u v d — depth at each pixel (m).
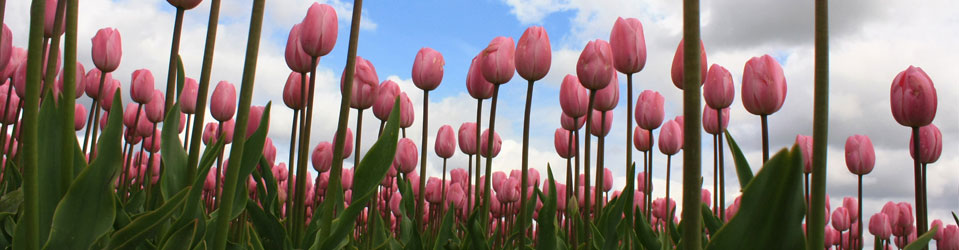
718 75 2.81
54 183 1.62
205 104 2.05
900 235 5.64
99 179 1.61
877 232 5.62
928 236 1.80
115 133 1.64
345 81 2.29
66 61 1.61
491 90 3.34
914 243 1.80
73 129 1.64
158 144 5.38
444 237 3.31
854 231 6.62
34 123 1.38
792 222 1.12
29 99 1.38
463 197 4.91
